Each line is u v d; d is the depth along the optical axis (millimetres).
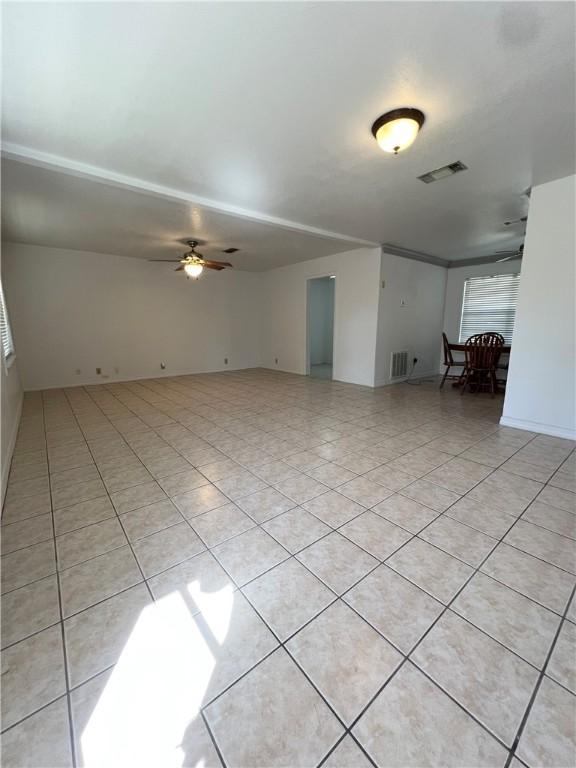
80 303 5562
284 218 3836
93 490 2221
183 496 2146
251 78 1645
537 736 901
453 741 895
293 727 930
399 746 885
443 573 1486
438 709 967
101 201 3131
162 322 6504
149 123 2004
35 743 899
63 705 986
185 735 917
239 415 3984
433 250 5578
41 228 4086
